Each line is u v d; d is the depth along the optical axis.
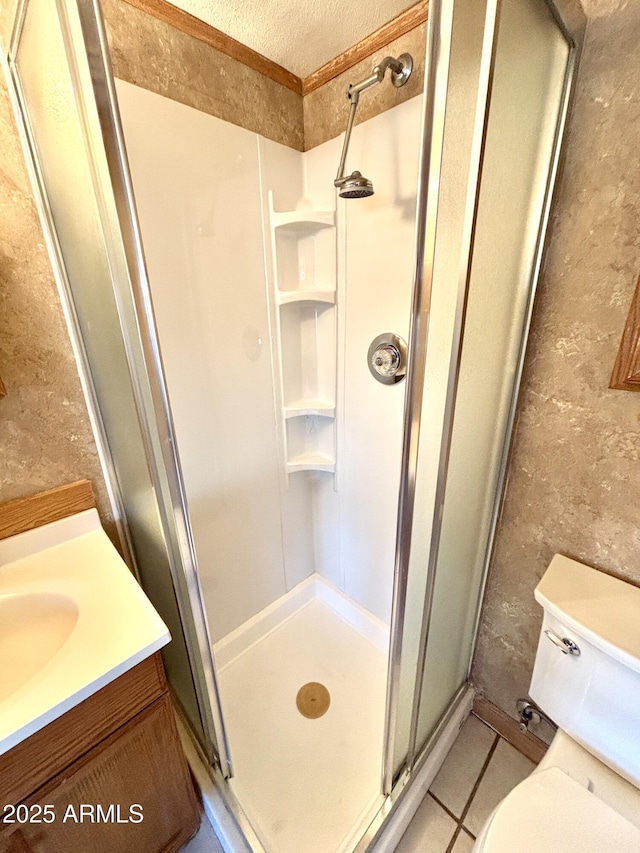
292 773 1.22
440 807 1.14
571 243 0.81
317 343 1.49
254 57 1.08
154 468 0.75
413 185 1.05
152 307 0.62
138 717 0.80
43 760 0.68
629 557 0.90
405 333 1.20
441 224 0.52
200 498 1.34
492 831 0.78
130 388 0.75
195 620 0.85
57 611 0.87
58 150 0.72
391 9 0.92
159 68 0.94
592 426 0.88
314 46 1.05
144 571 1.19
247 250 1.23
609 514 0.90
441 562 0.89
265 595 1.72
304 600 1.87
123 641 0.73
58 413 1.01
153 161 0.98
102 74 0.50
